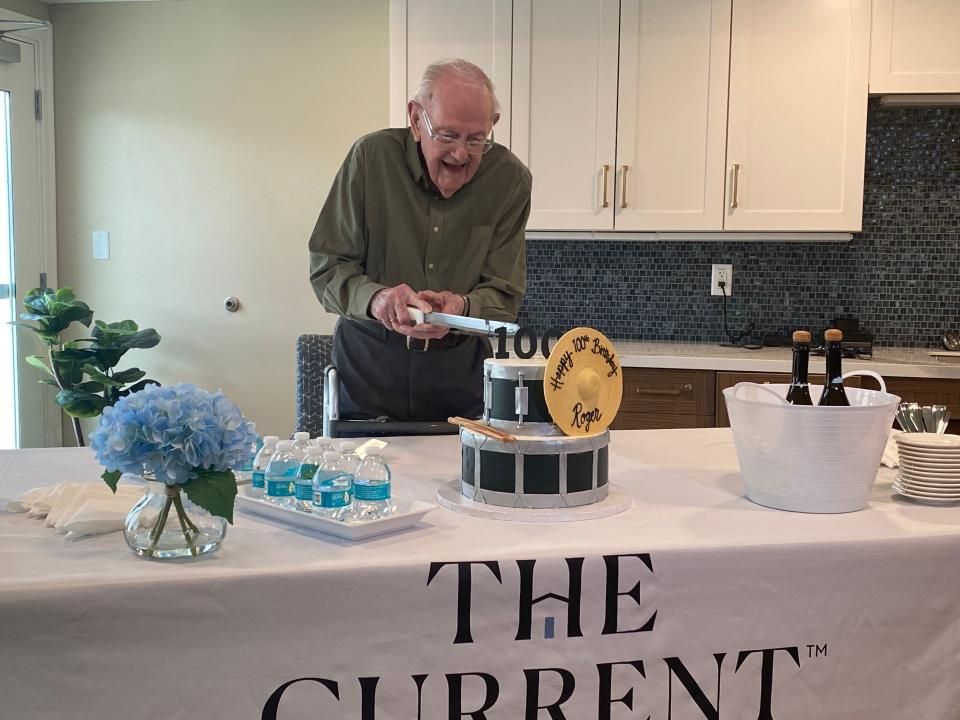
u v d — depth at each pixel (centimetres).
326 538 125
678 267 378
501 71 339
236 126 393
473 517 136
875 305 368
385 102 385
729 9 329
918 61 324
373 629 114
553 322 386
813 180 332
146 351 407
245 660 111
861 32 325
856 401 153
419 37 340
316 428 274
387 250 211
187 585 108
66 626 106
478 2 337
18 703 107
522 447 135
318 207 392
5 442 395
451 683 117
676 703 123
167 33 393
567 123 339
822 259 369
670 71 333
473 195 211
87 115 401
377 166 205
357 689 114
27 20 341
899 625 128
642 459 179
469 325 155
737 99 331
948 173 361
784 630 125
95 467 167
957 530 129
